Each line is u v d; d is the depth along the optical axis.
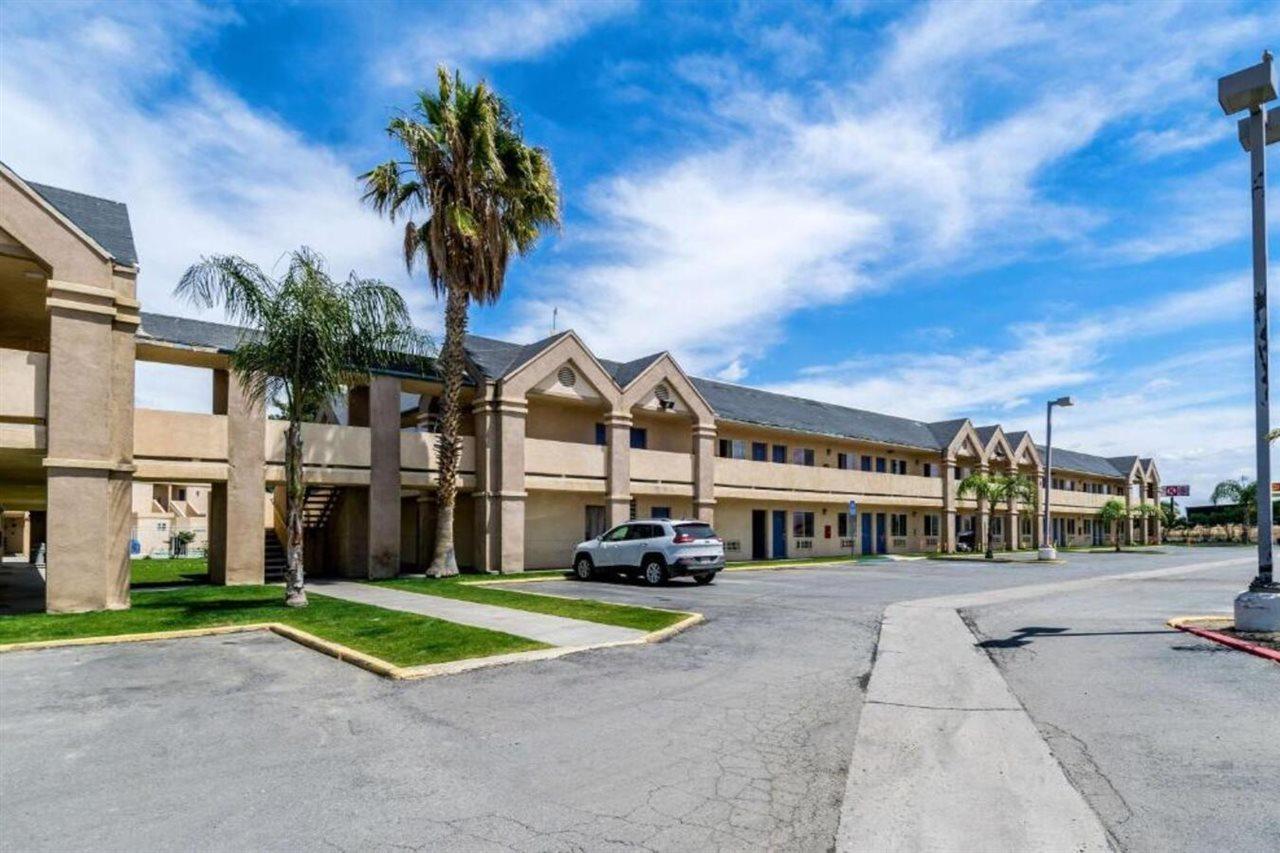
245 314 14.61
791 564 30.31
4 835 4.70
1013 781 5.41
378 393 22.80
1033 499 40.75
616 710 7.39
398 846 4.48
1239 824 4.63
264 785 5.50
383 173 21.53
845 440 37.56
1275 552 48.59
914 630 12.05
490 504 24.33
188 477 19.33
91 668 9.57
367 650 10.18
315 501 25.27
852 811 4.94
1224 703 7.37
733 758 5.98
